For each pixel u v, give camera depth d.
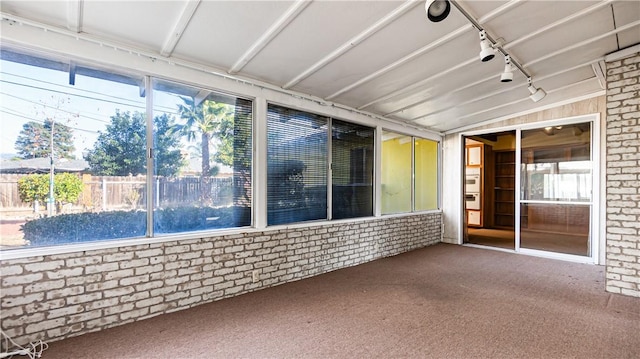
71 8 2.12
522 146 5.43
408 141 5.86
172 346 2.30
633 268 3.29
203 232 3.11
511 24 2.68
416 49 2.95
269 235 3.61
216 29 2.46
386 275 4.10
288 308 3.00
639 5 2.50
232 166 3.38
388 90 3.97
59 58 2.41
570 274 4.14
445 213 6.53
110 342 2.34
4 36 2.15
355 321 2.72
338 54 2.95
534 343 2.35
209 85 3.15
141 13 2.21
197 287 3.04
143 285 2.73
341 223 4.44
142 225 2.78
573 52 3.30
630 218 3.31
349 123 4.68
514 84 4.08
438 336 2.46
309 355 2.20
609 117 3.44
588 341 2.38
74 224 2.46
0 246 2.20
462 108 4.95
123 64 2.64
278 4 2.18
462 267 4.50
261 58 2.98
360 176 4.83
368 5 2.26
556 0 2.39
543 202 5.21
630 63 3.30
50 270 2.32
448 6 2.14
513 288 3.59
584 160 4.79
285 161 3.84
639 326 2.62
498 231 7.98
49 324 2.31
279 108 3.78
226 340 2.39
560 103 4.93
